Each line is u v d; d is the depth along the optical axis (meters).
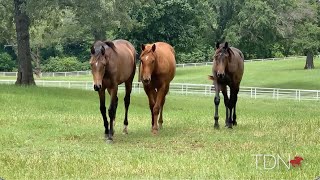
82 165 12.05
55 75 70.19
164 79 17.22
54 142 15.62
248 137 16.64
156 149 14.46
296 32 54.78
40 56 77.00
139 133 17.56
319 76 62.59
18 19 35.62
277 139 16.25
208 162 12.33
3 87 32.09
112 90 15.99
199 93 44.72
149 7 54.47
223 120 22.00
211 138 16.33
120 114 24.69
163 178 10.84
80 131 17.86
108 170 11.56
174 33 57.00
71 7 36.47
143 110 28.02
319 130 18.20
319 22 56.75
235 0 63.81
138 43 56.09
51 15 38.69
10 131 17.58
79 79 62.22
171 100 34.84
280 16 55.53
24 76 35.81
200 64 77.38
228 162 12.33
